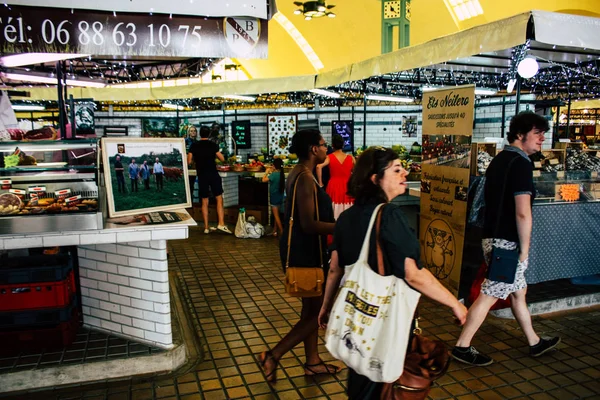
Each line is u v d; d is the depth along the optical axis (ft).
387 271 6.78
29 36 9.21
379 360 6.62
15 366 11.03
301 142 10.42
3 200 10.78
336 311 6.98
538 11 11.87
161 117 72.84
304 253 10.30
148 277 11.93
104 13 9.48
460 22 38.32
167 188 13.50
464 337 12.00
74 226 10.84
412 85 40.86
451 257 15.29
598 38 12.76
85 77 28.04
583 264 15.64
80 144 11.37
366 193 7.21
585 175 16.05
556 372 11.65
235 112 62.69
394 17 27.81
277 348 10.22
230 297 17.35
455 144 14.93
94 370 11.24
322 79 23.52
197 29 9.90
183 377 11.49
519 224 10.94
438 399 10.44
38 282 11.59
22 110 42.65
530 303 15.19
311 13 27.66
